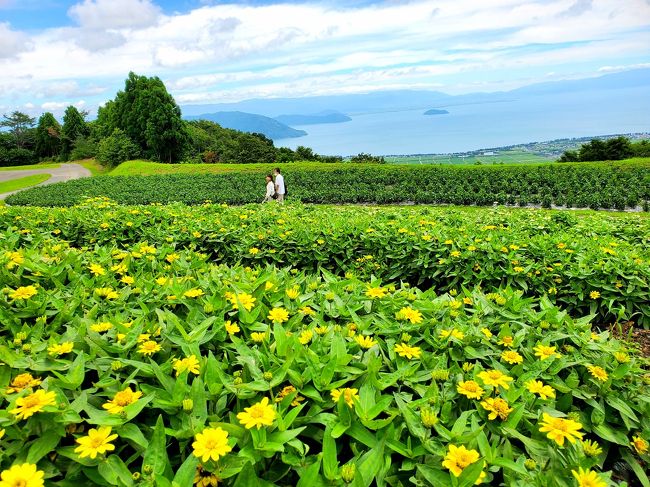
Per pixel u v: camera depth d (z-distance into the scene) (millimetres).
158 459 1509
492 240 6262
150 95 53844
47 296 2705
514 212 9672
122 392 1689
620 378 2264
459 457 1519
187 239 7129
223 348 2227
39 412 1582
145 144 56812
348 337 2406
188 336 2184
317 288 3223
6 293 2729
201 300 2697
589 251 5867
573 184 19078
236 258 6926
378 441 1701
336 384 1905
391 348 2326
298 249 6828
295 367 2047
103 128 65875
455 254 5820
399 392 2014
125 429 1616
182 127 56781
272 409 1599
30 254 3545
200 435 1465
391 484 1610
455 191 19234
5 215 7656
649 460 1997
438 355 2385
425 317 2770
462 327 2527
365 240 6699
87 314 2525
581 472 1510
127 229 7531
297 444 1590
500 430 1853
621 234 7773
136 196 21766
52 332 2176
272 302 2875
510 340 2484
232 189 23203
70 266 3400
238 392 1819
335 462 1548
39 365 1903
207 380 1858
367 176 25109
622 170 22094
